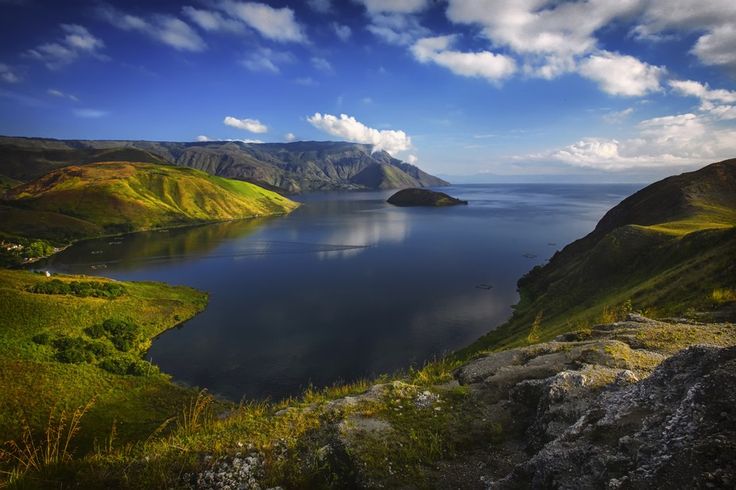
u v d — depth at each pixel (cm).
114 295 7731
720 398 608
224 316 7794
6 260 12700
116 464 930
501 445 955
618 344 1271
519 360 1395
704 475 516
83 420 3803
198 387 5181
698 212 8125
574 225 19350
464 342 6278
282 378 5400
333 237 16912
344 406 1138
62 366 4925
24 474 876
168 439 1113
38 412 3847
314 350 6200
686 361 810
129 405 4347
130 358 5634
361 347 6250
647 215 9519
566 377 1033
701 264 3672
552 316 5697
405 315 7519
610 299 4672
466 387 1234
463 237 16162
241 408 1507
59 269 11881
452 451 927
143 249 15175
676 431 610
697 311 1895
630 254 6206
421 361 5691
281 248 14650
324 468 897
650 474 566
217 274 11050
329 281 10038
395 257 12644
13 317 6016
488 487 769
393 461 884
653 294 3591
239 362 5875
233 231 19675
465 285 9356
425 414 1079
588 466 661
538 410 997
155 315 7494
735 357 710
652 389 796
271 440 1001
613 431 734
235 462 913
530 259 12044
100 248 15600
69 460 936
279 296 8931
